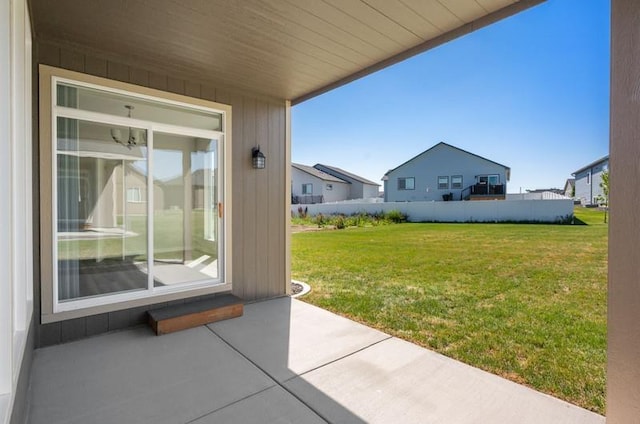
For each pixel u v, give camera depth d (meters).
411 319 3.48
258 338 3.00
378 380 2.29
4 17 1.54
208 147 3.86
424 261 6.54
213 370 2.42
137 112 3.36
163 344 2.86
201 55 3.15
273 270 4.36
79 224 3.05
